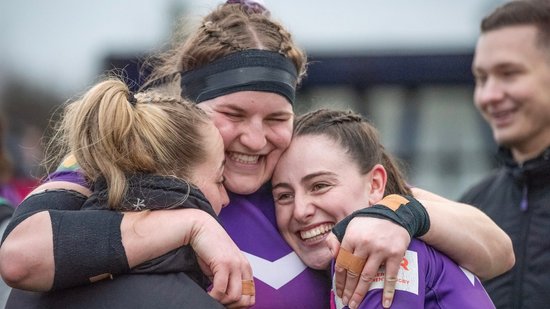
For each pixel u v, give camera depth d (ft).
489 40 22.71
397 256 12.75
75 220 12.17
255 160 15.11
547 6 22.31
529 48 22.00
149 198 12.55
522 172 21.01
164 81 15.90
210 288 13.17
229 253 12.34
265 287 14.84
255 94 14.56
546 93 21.83
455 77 46.60
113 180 12.60
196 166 13.34
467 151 46.34
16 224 12.40
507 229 21.11
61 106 15.44
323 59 46.78
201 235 12.35
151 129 13.01
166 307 11.94
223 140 14.49
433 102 46.80
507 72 22.26
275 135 14.98
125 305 11.94
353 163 15.01
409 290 13.05
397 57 46.57
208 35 15.11
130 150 12.75
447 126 46.65
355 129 15.42
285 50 15.05
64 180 13.76
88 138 13.00
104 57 44.98
